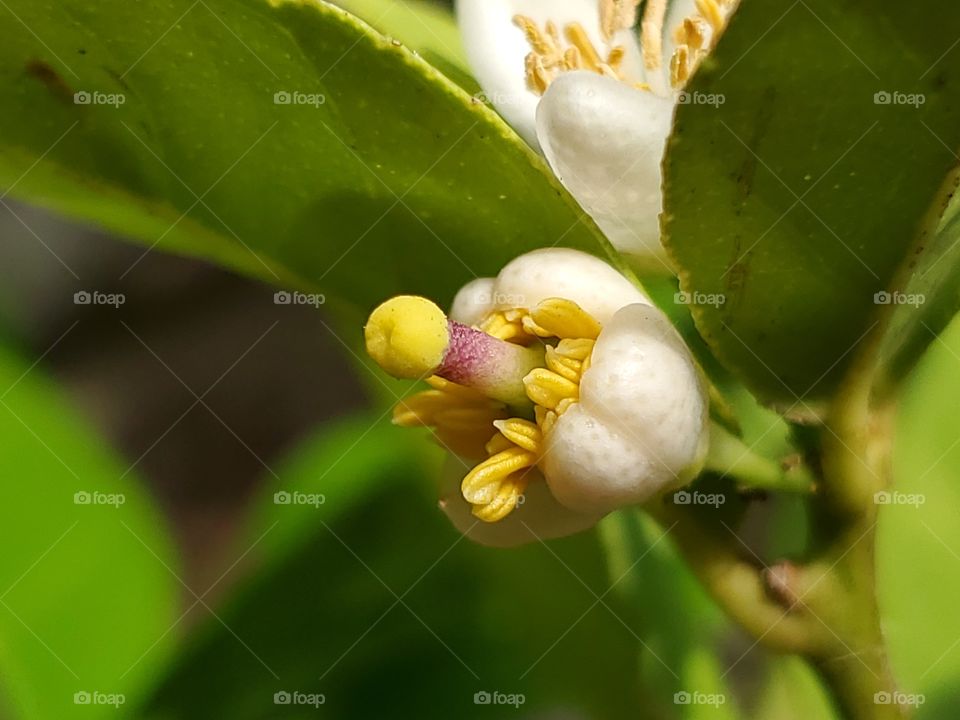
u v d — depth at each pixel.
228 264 0.06
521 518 0.06
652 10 0.07
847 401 0.06
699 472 0.06
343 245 0.06
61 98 0.06
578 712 0.09
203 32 0.06
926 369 0.08
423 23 0.08
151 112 0.06
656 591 0.08
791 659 0.08
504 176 0.06
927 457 0.08
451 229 0.06
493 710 0.08
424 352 0.05
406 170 0.06
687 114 0.05
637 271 0.06
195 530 0.14
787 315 0.06
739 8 0.05
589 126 0.06
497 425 0.06
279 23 0.05
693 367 0.06
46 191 0.06
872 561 0.06
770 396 0.06
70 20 0.06
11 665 0.08
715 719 0.08
